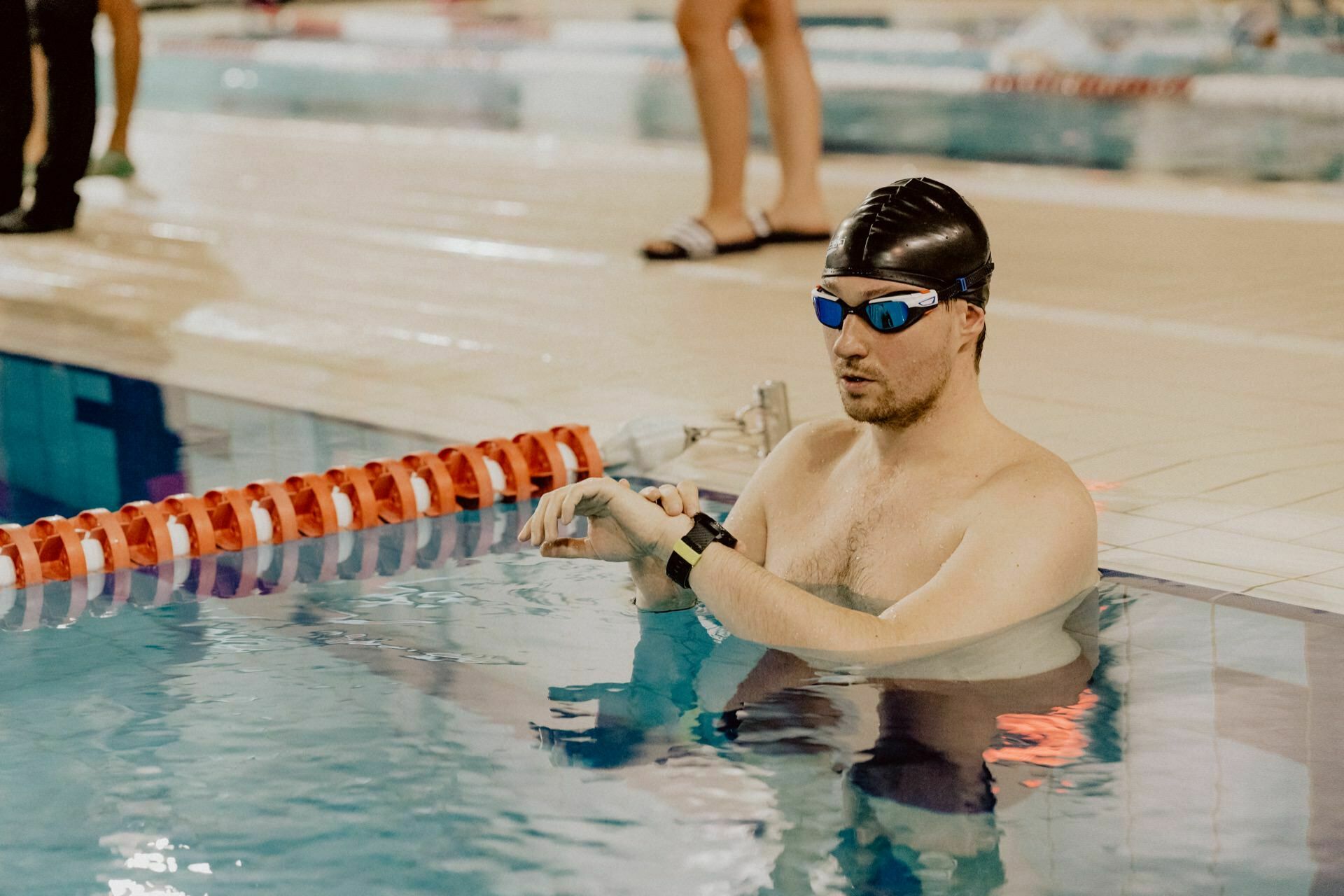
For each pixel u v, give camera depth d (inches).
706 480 249.8
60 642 173.5
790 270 440.8
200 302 408.5
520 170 670.5
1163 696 145.8
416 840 119.5
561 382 316.5
